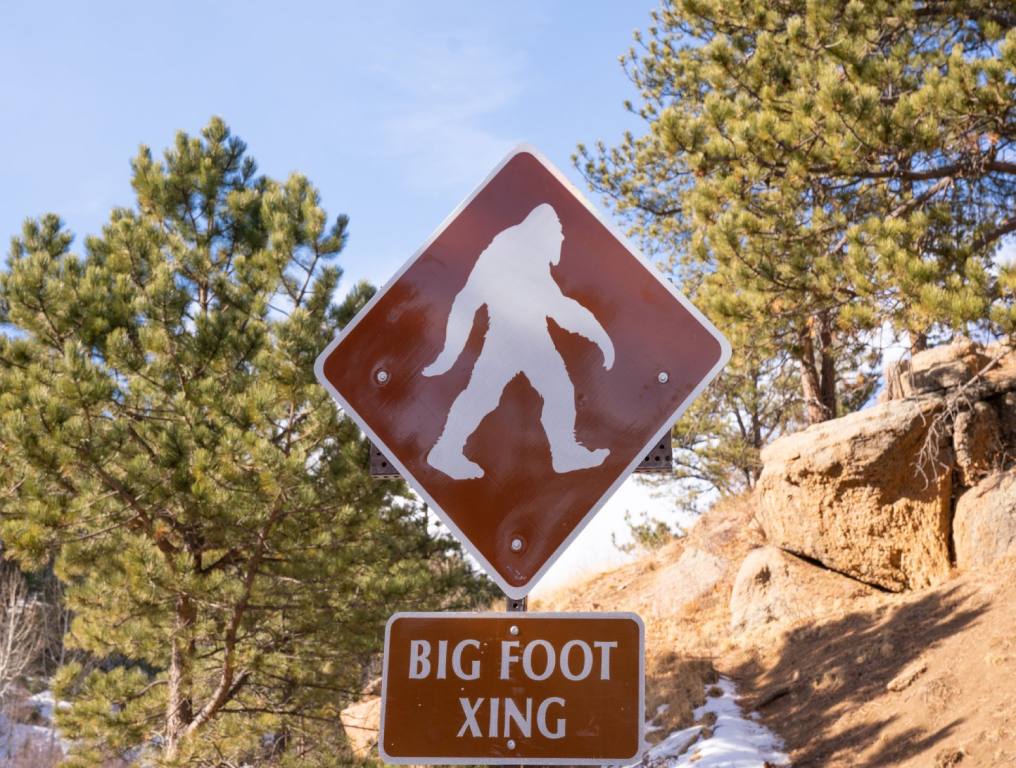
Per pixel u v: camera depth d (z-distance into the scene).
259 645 11.58
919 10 12.00
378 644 11.41
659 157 17.33
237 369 11.48
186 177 13.25
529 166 2.84
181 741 10.52
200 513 10.34
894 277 9.11
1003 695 8.57
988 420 12.12
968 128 10.04
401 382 2.73
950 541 12.07
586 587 18.08
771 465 13.89
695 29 17.19
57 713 10.97
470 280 2.78
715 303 10.62
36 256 11.05
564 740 2.47
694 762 9.93
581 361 2.70
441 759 2.48
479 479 2.65
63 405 9.76
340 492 10.63
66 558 10.86
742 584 13.91
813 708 10.50
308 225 11.89
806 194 11.16
